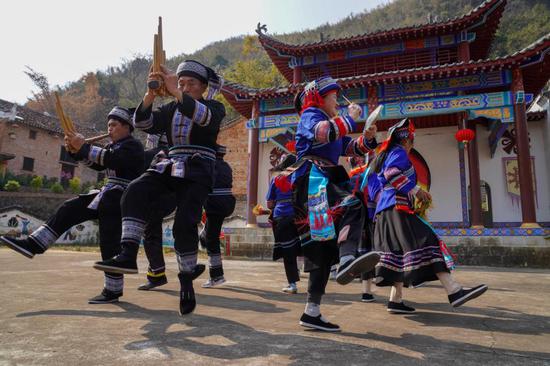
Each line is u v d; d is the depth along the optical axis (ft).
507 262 34.86
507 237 35.24
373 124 9.43
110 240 11.64
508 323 10.07
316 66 53.83
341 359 6.57
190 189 10.28
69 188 108.47
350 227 8.44
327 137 8.42
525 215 35.78
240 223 66.23
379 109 9.25
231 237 42.68
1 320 9.09
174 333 8.11
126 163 11.76
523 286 19.31
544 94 47.26
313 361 6.40
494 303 13.55
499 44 195.42
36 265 23.70
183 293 9.97
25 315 9.64
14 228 71.00
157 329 8.42
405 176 10.96
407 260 10.57
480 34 49.03
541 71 41.22
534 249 34.42
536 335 8.73
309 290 8.87
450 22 46.11
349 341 7.82
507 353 7.20
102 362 6.18
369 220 12.64
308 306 8.80
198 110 9.88
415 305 13.03
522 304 13.33
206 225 16.83
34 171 110.42
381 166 11.65
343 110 43.32
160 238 15.21
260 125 45.98
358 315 10.97
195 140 10.50
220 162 16.98
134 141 12.21
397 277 10.86
